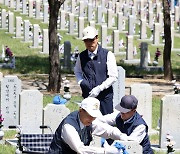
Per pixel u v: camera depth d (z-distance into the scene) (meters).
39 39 59.16
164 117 25.09
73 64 47.91
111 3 78.06
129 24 63.75
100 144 18.48
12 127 25.92
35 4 73.94
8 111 28.34
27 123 27.03
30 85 41.38
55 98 25.12
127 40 50.88
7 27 67.00
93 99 14.16
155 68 47.47
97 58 20.73
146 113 27.98
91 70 20.75
